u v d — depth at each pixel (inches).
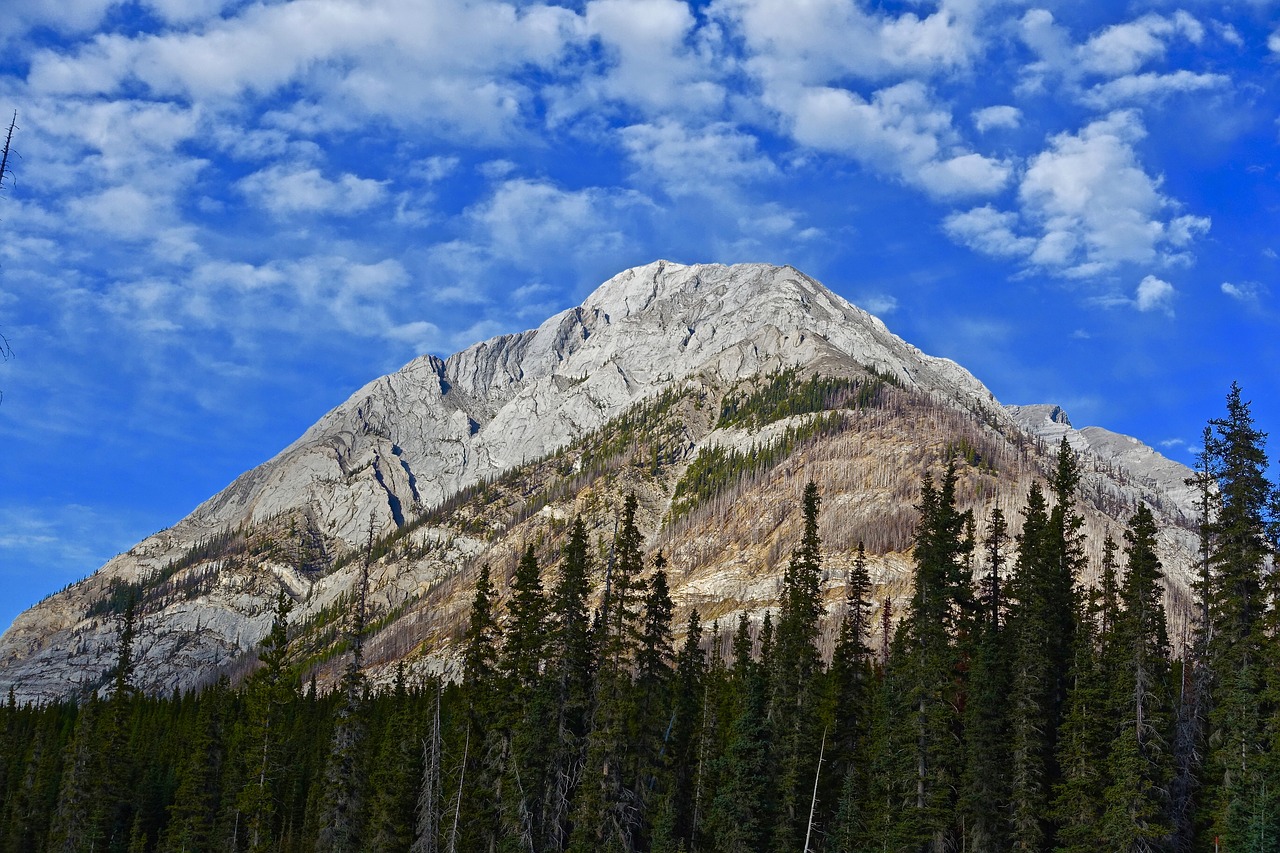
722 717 3978.8
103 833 5403.5
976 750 3184.1
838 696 3772.1
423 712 4227.4
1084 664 3159.5
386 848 3939.5
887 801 3321.9
